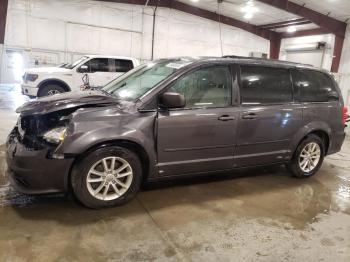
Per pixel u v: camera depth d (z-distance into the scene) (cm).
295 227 301
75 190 291
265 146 390
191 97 337
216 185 397
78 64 992
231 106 356
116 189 312
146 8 1566
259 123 374
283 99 398
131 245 252
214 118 342
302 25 1584
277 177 447
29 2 1362
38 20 1391
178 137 327
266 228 295
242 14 1622
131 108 310
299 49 1686
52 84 955
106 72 1020
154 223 289
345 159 582
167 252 246
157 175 330
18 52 1386
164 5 1595
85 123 286
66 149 276
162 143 321
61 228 269
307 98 421
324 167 519
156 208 320
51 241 249
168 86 325
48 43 1426
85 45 1491
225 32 1734
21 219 280
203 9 1666
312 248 267
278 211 335
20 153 279
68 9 1433
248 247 261
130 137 299
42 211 297
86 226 275
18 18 1359
